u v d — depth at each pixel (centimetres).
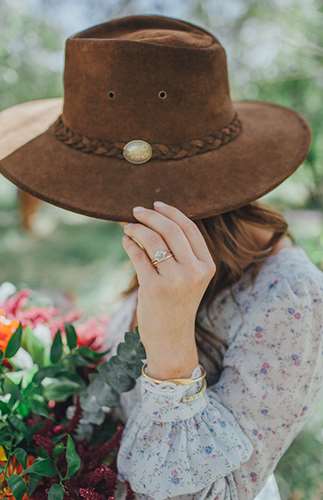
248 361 74
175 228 66
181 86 73
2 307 97
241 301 79
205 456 70
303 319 75
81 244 512
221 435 71
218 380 80
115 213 71
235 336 78
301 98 223
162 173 74
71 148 77
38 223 591
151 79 73
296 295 76
